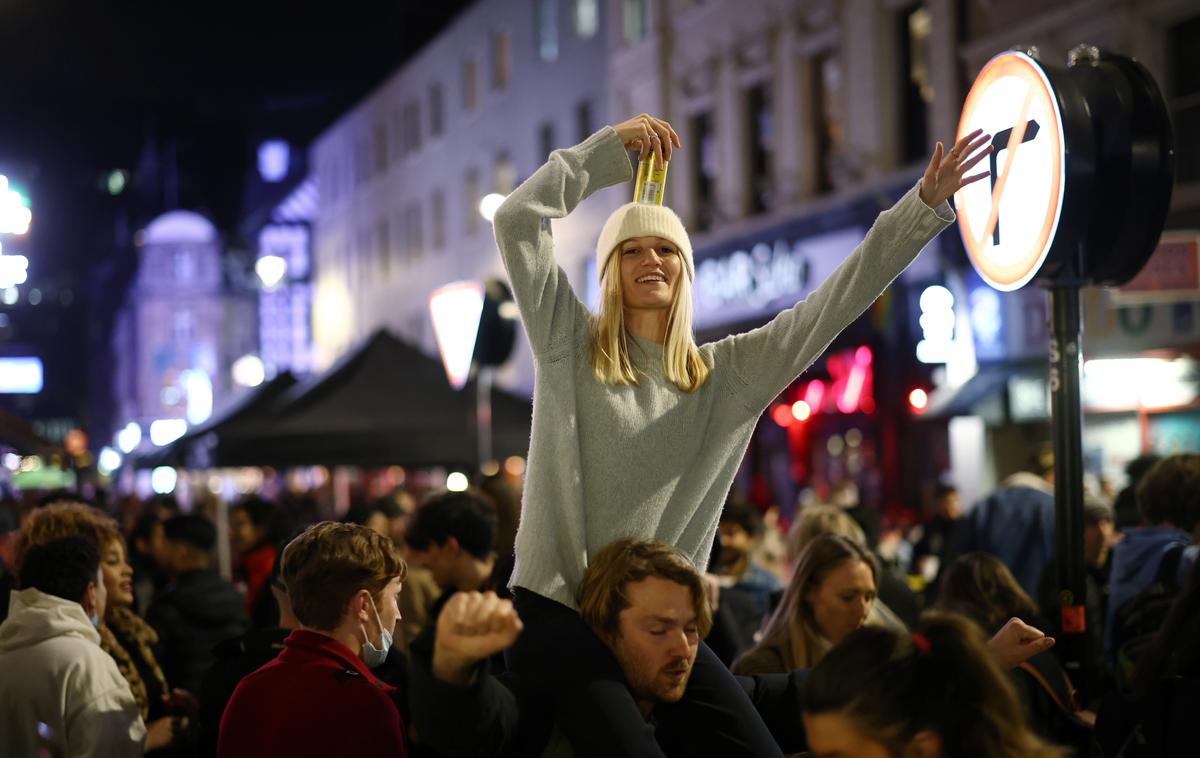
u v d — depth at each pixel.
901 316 21.56
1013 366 18.77
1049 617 6.22
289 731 3.42
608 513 3.20
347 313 51.59
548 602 3.13
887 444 21.80
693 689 3.12
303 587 3.58
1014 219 4.21
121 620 5.31
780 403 24.42
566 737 2.98
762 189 25.70
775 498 24.95
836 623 4.67
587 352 3.28
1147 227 4.03
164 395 74.06
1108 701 3.63
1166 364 15.59
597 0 31.88
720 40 26.77
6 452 11.91
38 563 4.41
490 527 5.88
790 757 3.54
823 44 23.75
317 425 12.34
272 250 67.81
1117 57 4.15
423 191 43.31
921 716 2.28
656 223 3.31
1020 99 4.17
